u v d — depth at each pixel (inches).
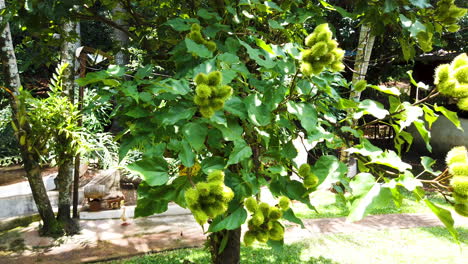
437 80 55.8
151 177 51.8
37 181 250.5
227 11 79.6
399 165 51.8
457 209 47.9
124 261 215.6
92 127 313.4
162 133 62.6
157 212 61.2
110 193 309.0
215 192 48.1
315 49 56.5
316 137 62.7
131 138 61.1
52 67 477.1
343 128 66.5
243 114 57.2
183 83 57.6
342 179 60.9
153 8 126.5
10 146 376.8
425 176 384.5
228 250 104.9
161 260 214.2
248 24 89.7
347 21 385.1
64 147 250.8
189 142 54.2
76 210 289.1
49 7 78.0
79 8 113.2
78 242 244.2
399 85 637.9
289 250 229.6
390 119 69.4
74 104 262.1
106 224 280.1
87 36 484.7
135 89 58.8
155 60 115.0
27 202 299.9
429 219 291.4
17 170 371.2
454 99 55.7
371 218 292.5
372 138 569.9
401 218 292.7
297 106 65.0
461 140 516.4
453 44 425.4
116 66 65.5
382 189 46.8
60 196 262.4
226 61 62.3
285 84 78.5
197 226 277.4
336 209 311.3
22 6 91.7
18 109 228.7
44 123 240.8
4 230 265.9
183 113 55.8
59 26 120.8
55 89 246.8
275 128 78.4
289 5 93.0
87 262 215.9
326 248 233.9
